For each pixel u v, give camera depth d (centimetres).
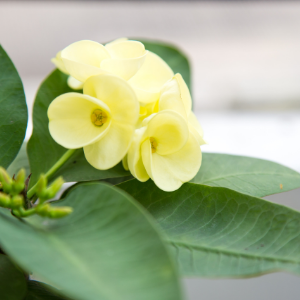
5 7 80
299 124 81
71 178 39
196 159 37
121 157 37
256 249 35
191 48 87
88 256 33
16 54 84
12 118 38
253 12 85
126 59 36
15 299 35
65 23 83
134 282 32
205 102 90
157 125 37
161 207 37
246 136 78
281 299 60
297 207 65
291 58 87
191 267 35
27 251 33
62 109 37
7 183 35
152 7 84
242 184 39
